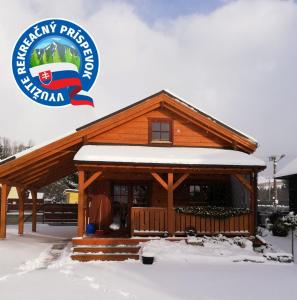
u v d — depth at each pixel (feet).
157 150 48.26
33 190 66.49
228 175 54.85
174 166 44.57
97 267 35.01
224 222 45.06
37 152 46.73
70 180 132.57
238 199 52.06
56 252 44.37
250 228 45.19
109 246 41.32
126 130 50.75
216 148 51.60
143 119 51.24
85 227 53.52
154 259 37.70
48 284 28.12
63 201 156.66
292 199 78.18
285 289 28.48
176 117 51.78
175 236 44.09
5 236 51.88
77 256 38.96
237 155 47.62
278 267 36.19
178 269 34.40
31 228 73.15
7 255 40.45
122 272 32.83
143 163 43.83
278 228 58.39
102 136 50.24
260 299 25.90
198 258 38.32
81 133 48.57
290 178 79.46
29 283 28.43
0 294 25.52
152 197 53.57
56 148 47.44
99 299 24.64
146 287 27.91
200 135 51.78
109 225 50.34
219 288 28.32
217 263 37.32
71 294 25.62
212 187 54.80
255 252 41.09
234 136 50.80
